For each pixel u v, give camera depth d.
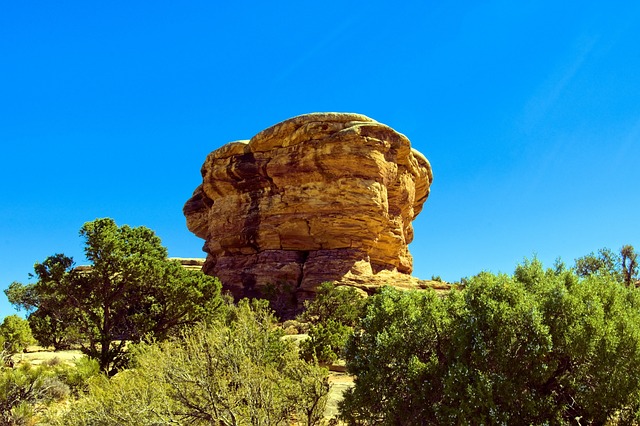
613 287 10.78
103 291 21.12
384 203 54.28
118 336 20.72
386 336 10.32
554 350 9.09
